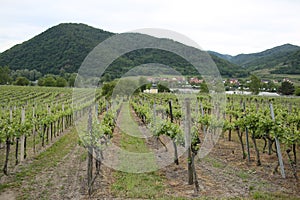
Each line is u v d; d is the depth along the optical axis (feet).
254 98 81.41
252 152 33.50
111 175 25.13
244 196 19.63
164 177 24.44
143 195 19.81
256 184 22.20
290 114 41.60
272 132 25.31
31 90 152.25
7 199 19.04
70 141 42.22
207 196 19.63
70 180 23.30
